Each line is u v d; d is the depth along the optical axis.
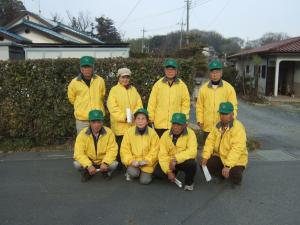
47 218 4.04
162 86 5.48
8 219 4.02
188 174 4.81
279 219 4.04
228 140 4.95
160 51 49.69
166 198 4.62
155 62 7.51
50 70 7.08
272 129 10.55
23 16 25.69
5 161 6.31
